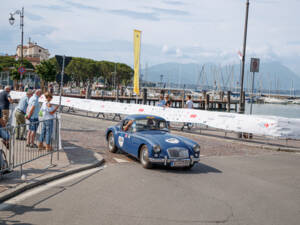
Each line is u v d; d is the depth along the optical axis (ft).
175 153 27.99
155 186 23.36
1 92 44.98
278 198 21.79
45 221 16.17
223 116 53.83
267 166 33.01
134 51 96.63
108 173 26.68
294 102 440.04
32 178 23.16
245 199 21.21
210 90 390.01
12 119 41.81
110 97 182.70
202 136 54.90
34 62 332.80
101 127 58.90
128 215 17.34
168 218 17.16
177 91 395.75
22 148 24.11
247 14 56.39
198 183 24.84
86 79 319.27
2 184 21.44
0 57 278.26
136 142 30.32
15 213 17.17
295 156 40.98
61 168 26.71
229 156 38.04
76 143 40.11
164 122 33.78
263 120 49.34
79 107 83.15
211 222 16.88
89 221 16.34
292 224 17.12
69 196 20.27
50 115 31.78
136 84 97.45
